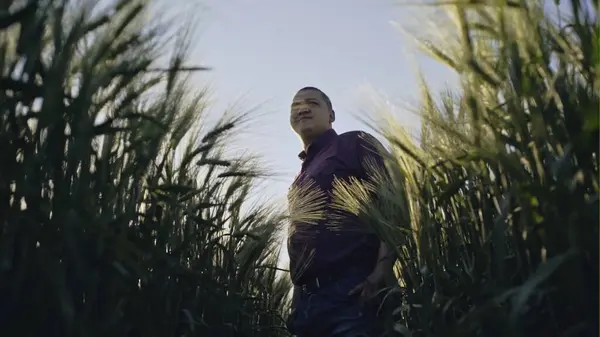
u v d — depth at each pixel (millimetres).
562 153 1459
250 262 2949
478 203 1968
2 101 1639
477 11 1713
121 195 2010
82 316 1702
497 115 1682
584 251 1379
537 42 1587
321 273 2812
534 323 1542
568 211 1405
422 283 2057
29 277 1661
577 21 1497
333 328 2756
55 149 1667
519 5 1612
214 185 2777
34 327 1666
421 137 2164
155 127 2107
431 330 1982
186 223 2508
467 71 1749
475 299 1653
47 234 1638
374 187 2541
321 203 2896
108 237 1747
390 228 2426
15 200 1646
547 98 1524
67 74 1773
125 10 1940
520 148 1600
